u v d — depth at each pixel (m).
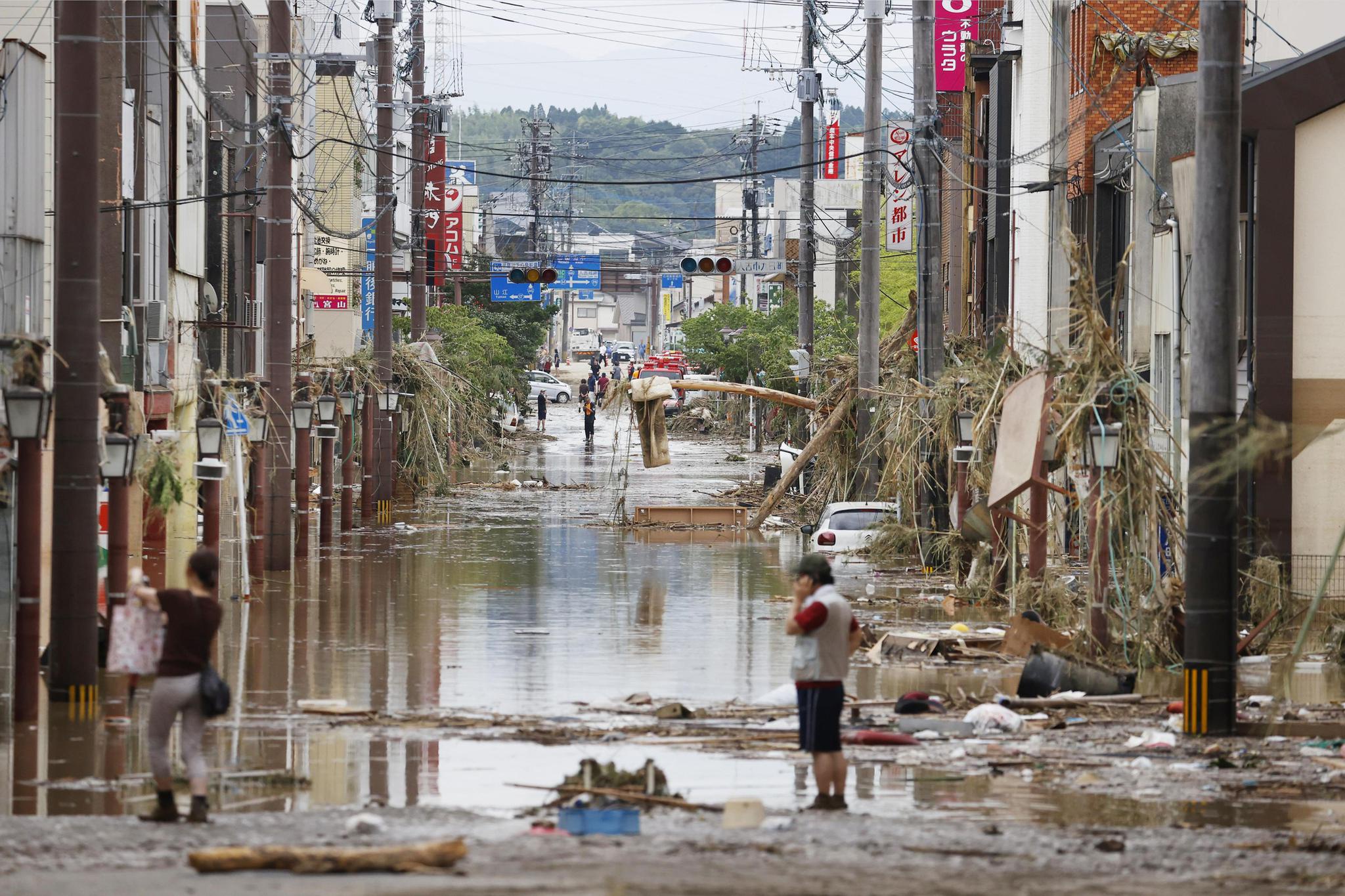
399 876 24.00
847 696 44.38
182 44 86.94
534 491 135.38
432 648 54.81
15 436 40.34
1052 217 92.94
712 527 107.69
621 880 23.59
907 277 189.62
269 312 78.69
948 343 100.50
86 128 41.41
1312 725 40.81
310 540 93.44
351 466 100.81
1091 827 29.16
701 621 62.72
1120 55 85.00
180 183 88.38
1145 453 53.03
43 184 58.03
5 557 54.66
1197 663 39.38
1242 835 28.39
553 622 61.94
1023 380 60.41
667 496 130.75
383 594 70.69
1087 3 86.75
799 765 35.44
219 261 102.25
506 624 61.41
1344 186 60.50
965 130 121.75
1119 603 53.72
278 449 78.25
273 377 78.38
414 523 108.88
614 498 127.62
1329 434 59.00
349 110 172.75
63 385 41.97
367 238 187.50
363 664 50.97
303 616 62.97
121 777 33.75
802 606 31.91
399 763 35.53
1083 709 43.53
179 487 57.84
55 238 41.91
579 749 37.28
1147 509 52.97
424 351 130.12
